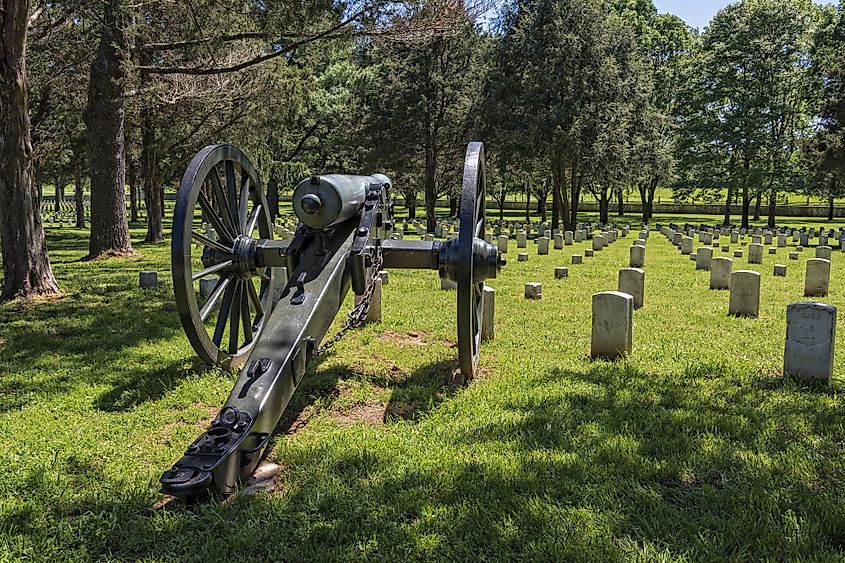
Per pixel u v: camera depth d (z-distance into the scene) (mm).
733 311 8805
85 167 31516
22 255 9422
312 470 3736
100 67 14867
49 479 3625
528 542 3029
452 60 29125
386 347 6680
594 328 6297
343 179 5012
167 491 3141
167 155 23578
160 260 15422
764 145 37938
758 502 3375
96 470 3777
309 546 3018
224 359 5258
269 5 12578
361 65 39781
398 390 5262
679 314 8836
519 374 5672
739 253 18172
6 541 3049
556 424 4453
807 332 5344
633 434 4281
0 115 8961
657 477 3693
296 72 21109
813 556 2906
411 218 40062
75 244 21844
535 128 26578
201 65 15773
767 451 4039
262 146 25359
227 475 3373
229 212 5293
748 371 5738
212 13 13469
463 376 5465
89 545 3043
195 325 4703
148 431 4402
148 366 5949
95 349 6613
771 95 38031
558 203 30516
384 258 5258
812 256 18391
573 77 26609
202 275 4746
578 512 3266
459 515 3244
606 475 3676
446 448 4074
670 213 58281
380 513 3285
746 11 38656
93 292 10219
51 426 4441
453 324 7883
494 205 65000
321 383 5359
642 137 29922
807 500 3375
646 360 6168
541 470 3723
